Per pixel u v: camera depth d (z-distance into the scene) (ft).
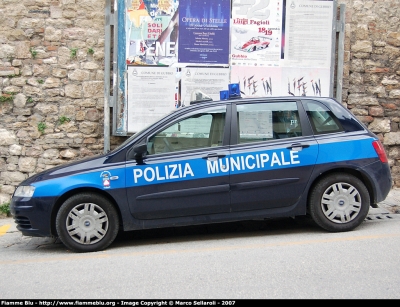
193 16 27.84
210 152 19.84
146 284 15.24
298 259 17.07
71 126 28.50
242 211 20.01
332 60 28.63
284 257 17.38
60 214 19.24
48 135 28.40
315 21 28.43
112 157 19.70
